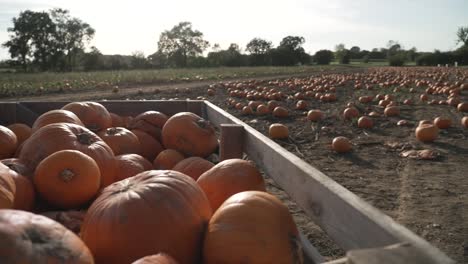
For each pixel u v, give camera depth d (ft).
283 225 5.95
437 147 25.46
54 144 9.26
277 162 8.05
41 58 285.02
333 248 12.10
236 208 6.00
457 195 16.62
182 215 6.17
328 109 46.19
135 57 291.99
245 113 41.93
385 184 18.22
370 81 91.97
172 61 355.97
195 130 12.94
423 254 3.49
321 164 22.08
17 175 7.94
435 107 45.47
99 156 9.42
